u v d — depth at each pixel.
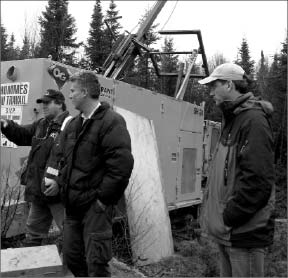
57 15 25.44
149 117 7.14
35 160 4.19
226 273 2.97
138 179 5.95
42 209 4.29
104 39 28.19
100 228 3.08
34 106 4.98
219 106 2.90
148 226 5.80
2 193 5.05
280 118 22.09
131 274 5.02
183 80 9.17
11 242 4.82
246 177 2.54
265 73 32.09
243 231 2.64
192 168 8.83
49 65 5.06
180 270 5.50
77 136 3.21
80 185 3.09
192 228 8.34
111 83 6.10
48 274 3.31
